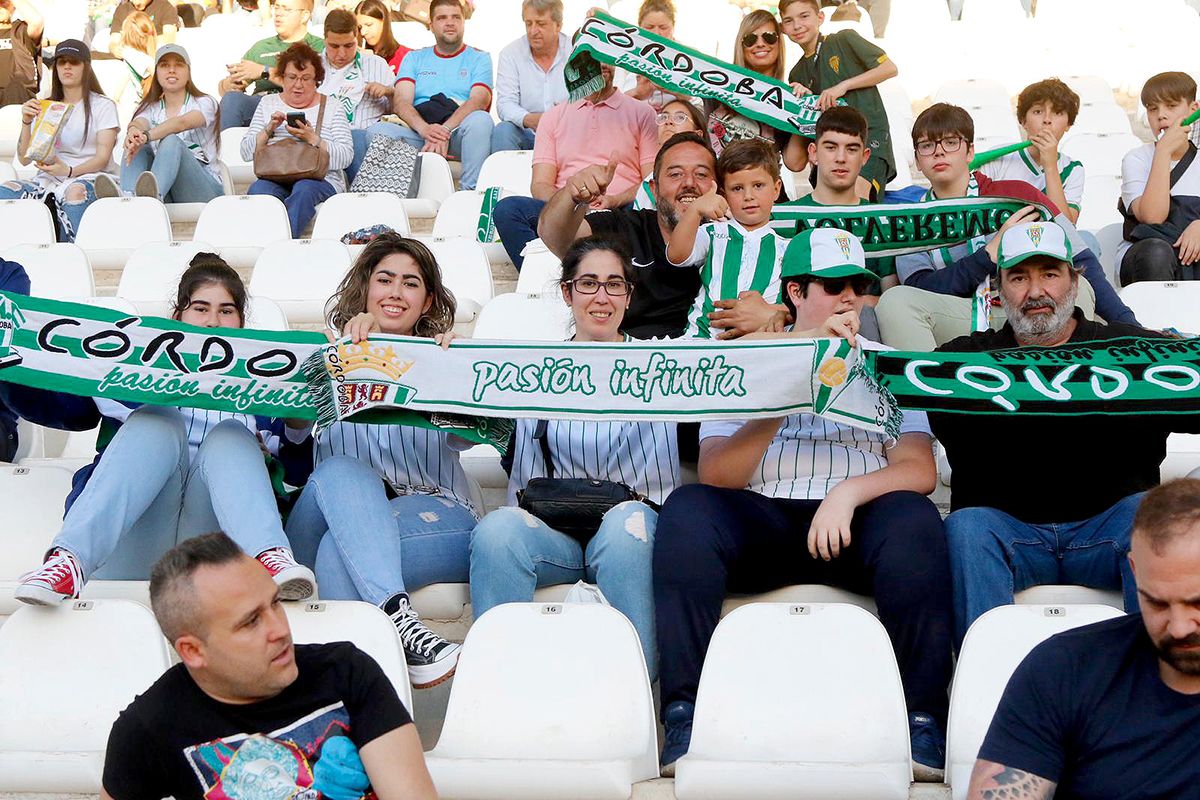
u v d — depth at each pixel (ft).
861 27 49.57
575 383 19.51
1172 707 12.48
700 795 15.65
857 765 15.56
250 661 13.11
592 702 16.53
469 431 19.79
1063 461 18.75
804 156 30.99
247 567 13.28
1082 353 18.81
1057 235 19.38
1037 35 48.85
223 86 46.03
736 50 32.12
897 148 40.57
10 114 46.60
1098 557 18.16
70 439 25.32
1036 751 12.65
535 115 39.50
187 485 19.43
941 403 18.65
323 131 36.65
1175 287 25.75
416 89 41.01
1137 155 30.71
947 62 48.67
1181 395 18.45
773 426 18.98
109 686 17.08
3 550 20.43
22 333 19.60
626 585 18.30
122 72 49.49
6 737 16.89
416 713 18.84
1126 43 48.26
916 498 18.20
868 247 25.48
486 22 53.62
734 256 23.58
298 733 13.38
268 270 29.66
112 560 19.34
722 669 16.55
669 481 20.25
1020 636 16.14
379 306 20.43
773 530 18.61
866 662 16.38
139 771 13.43
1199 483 12.26
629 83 39.17
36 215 33.27
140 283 29.73
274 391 19.60
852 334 18.81
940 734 16.76
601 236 20.77
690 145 24.09
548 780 15.71
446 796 15.85
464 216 33.83
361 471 18.94
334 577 18.60
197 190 37.37
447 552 19.27
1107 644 12.80
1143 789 12.46
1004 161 29.17
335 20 41.01
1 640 17.30
